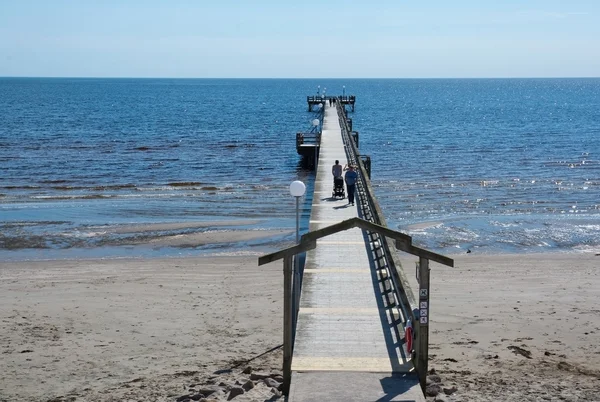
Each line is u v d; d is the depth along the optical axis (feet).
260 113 347.15
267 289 66.33
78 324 55.98
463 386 40.37
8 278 69.82
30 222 95.96
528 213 104.63
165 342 51.96
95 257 79.15
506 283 68.74
